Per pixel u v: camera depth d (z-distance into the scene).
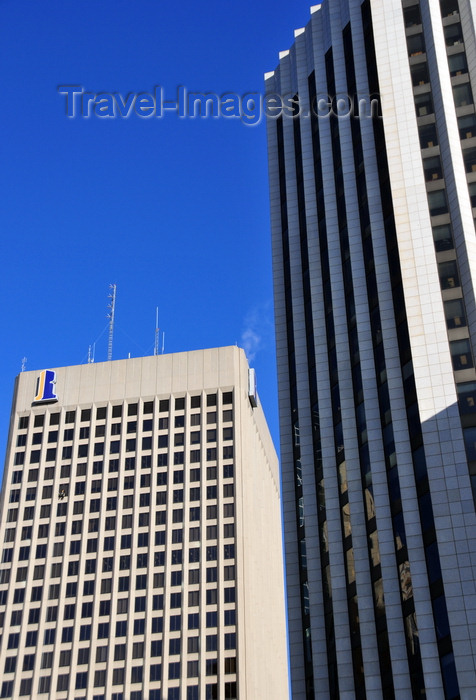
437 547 67.50
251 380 172.00
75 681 139.75
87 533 153.88
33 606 148.50
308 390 91.12
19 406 172.25
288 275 102.12
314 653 75.81
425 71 91.38
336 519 79.81
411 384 77.06
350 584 75.19
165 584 145.62
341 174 98.56
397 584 70.44
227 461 156.62
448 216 81.69
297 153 109.25
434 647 64.56
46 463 163.88
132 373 171.38
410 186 84.62
